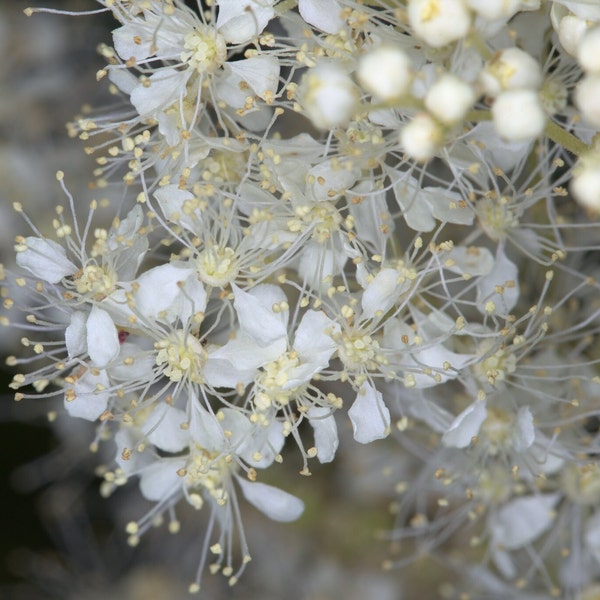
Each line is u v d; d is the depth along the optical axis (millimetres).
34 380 138
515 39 135
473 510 149
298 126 143
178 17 138
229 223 136
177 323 137
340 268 136
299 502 140
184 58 137
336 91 126
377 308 135
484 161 136
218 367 136
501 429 142
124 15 139
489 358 139
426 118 126
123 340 137
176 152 137
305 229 136
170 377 136
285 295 135
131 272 137
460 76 131
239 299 134
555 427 142
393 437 154
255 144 136
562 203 144
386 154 137
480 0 127
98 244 136
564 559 153
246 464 140
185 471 137
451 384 144
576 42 131
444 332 137
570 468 147
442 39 128
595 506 149
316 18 135
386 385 142
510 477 146
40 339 157
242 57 141
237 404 140
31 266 138
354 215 136
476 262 138
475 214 138
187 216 136
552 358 142
